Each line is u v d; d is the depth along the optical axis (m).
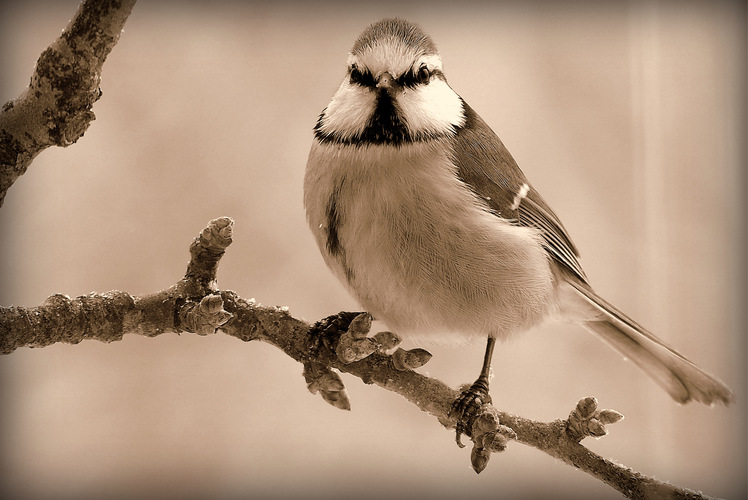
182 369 2.06
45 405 2.05
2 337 1.94
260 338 1.96
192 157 2.07
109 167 2.07
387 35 1.97
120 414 2.05
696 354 2.07
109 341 1.95
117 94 2.07
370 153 1.97
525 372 2.07
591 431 1.95
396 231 1.97
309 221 1.98
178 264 2.06
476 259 1.97
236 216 2.07
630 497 1.95
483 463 1.95
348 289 1.98
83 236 2.06
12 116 1.93
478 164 1.98
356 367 1.96
